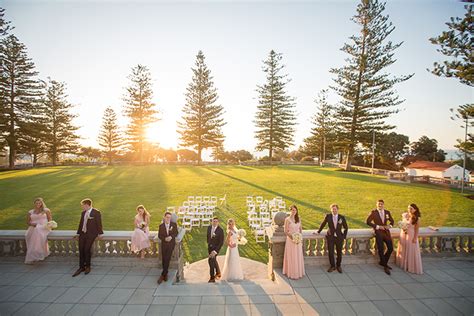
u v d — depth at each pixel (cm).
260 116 4875
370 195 1906
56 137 4941
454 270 629
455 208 1548
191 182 2500
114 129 5603
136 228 639
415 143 6397
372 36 3591
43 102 4416
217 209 1552
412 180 2530
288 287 550
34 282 569
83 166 4281
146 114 4925
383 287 551
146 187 2234
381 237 638
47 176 2869
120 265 648
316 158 6353
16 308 474
